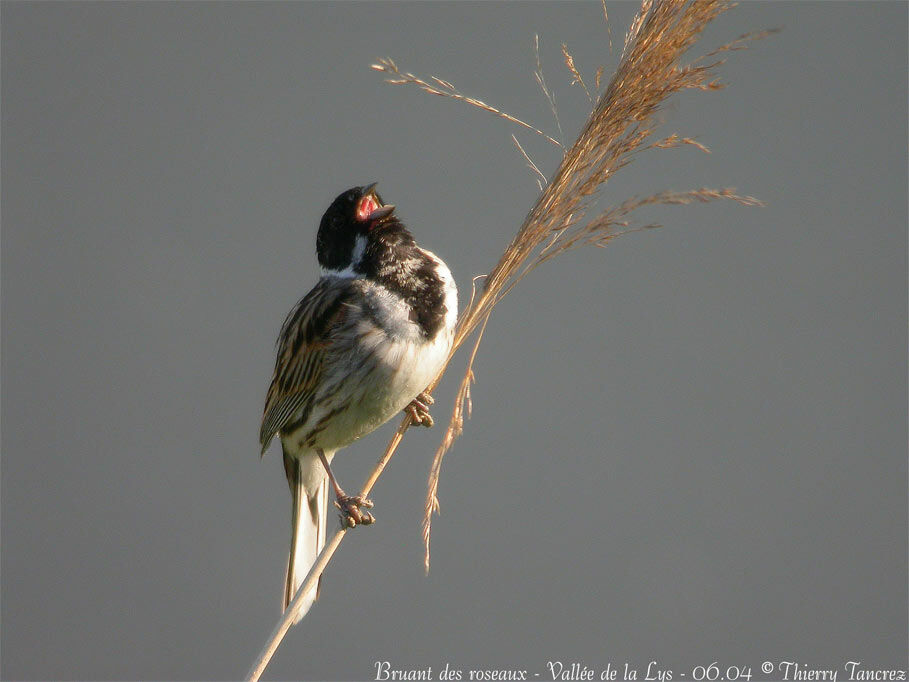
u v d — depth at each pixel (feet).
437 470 22.79
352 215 27.68
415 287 26.91
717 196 20.92
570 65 22.85
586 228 22.41
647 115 21.76
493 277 23.30
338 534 24.57
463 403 23.18
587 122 22.48
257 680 22.30
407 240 27.40
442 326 27.04
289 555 29.07
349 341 26.71
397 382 26.78
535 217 23.11
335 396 27.30
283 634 22.89
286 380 28.53
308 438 28.45
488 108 22.34
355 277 27.50
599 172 22.20
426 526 22.47
